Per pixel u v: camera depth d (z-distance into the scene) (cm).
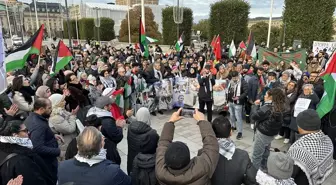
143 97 770
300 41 2109
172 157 197
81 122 415
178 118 257
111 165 220
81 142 215
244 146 586
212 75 760
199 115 253
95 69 938
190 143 603
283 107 390
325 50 1532
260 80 714
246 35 2692
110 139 353
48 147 323
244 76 741
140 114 351
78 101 504
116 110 502
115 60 1096
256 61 1034
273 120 384
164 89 816
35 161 277
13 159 242
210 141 227
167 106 839
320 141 262
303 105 509
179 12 1905
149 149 288
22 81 502
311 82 614
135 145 294
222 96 720
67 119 396
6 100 448
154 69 819
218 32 2708
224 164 238
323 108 458
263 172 221
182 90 826
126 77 705
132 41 4297
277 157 212
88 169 211
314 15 2173
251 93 682
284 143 604
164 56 1498
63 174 212
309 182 250
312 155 254
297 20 2259
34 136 311
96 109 367
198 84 717
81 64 1031
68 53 677
